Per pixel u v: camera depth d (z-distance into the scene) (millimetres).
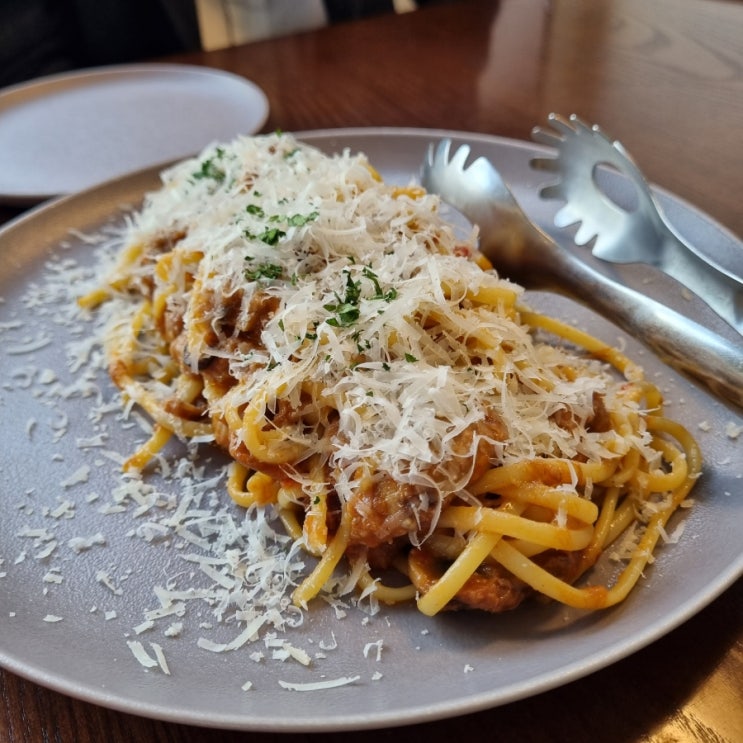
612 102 494
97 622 226
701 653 202
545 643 207
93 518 261
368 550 239
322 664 211
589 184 356
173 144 477
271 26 786
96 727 200
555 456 247
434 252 285
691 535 232
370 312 249
